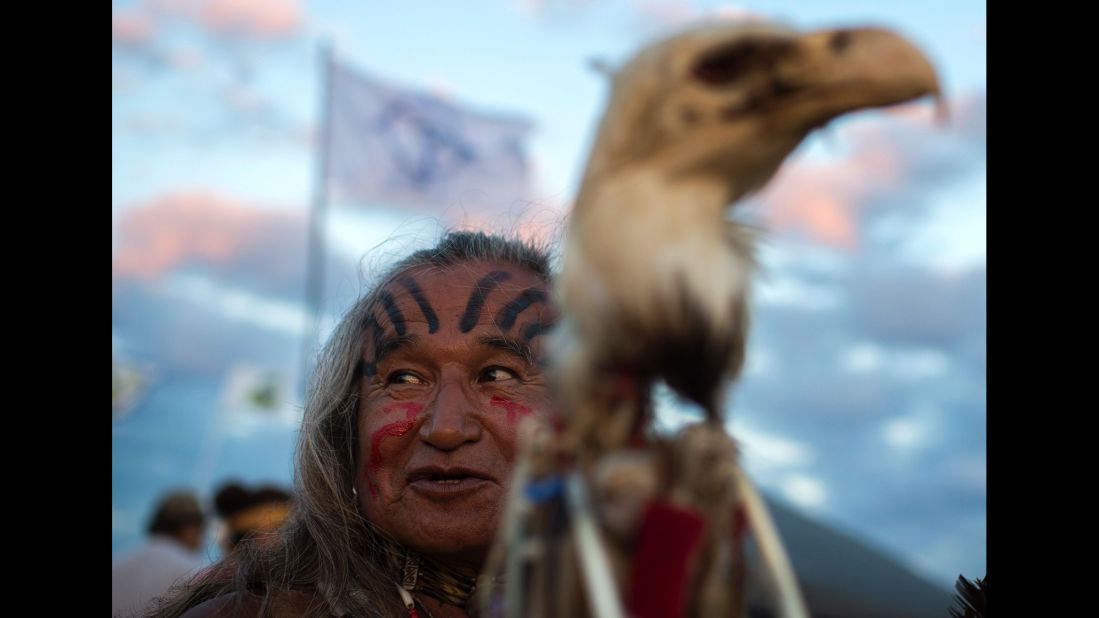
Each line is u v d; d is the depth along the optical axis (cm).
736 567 67
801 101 62
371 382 172
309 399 186
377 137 887
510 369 167
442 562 165
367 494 166
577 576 66
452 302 172
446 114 907
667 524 64
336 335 185
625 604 64
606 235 62
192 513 381
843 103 62
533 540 68
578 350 65
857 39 62
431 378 168
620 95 64
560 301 65
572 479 66
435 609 164
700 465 65
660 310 62
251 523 314
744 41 62
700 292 62
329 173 873
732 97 62
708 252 62
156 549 365
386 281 185
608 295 62
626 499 65
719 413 67
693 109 62
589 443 67
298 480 179
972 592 120
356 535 171
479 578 164
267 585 165
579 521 65
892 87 61
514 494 70
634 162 63
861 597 235
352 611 160
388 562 169
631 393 65
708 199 63
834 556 256
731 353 65
